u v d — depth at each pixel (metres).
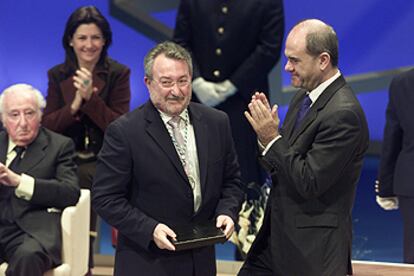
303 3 14.49
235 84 12.50
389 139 10.62
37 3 14.96
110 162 7.77
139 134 7.78
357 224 14.14
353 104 7.68
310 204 7.82
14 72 15.07
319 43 7.68
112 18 14.92
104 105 11.51
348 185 7.84
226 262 13.34
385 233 14.01
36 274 9.72
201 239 7.42
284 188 7.96
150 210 7.82
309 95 7.95
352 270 8.41
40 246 9.84
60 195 10.08
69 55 11.84
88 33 11.56
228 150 8.27
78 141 11.67
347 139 7.54
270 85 14.36
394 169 10.70
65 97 11.71
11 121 10.17
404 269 9.08
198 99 12.62
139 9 14.87
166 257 7.77
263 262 8.49
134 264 7.80
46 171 10.27
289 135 8.09
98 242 14.24
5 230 10.13
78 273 10.48
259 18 12.52
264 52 12.52
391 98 10.52
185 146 7.96
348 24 14.34
